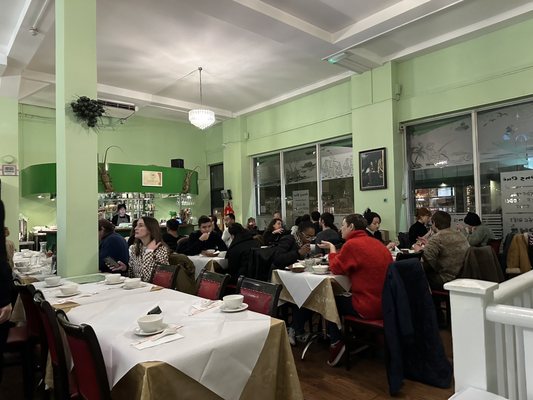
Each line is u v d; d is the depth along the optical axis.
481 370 1.27
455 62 5.30
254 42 5.37
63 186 3.14
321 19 4.70
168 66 6.14
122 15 4.56
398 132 5.92
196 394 1.35
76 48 3.23
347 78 6.59
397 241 5.60
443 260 3.48
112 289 2.46
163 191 8.13
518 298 1.51
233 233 3.98
